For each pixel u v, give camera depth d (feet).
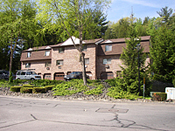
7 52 148.46
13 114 27.25
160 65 63.72
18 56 159.94
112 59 109.29
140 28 154.20
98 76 111.75
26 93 54.03
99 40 116.47
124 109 32.53
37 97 49.85
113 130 18.45
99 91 50.47
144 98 45.21
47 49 132.98
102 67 111.24
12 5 71.97
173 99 43.19
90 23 65.31
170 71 63.36
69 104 38.99
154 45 69.72
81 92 51.88
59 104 38.75
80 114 27.58
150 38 106.22
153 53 67.31
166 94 43.01
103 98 45.80
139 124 21.12
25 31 72.13
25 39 79.46
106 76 110.93
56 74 123.44
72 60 116.57
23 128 19.33
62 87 57.67
